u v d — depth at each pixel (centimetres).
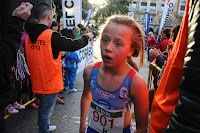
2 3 88
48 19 199
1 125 98
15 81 215
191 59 46
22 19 114
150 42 781
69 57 399
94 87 105
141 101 96
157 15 4191
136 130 105
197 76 43
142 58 98
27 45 193
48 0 321
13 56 101
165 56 246
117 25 84
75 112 323
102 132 108
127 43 86
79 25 606
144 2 4128
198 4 47
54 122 284
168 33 421
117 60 86
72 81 418
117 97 98
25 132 251
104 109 103
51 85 195
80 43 201
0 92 92
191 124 44
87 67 111
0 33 93
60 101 358
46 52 185
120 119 102
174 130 50
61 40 186
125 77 95
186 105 45
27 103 267
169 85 75
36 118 294
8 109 230
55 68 194
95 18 2408
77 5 629
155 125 83
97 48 1361
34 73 193
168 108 75
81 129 125
